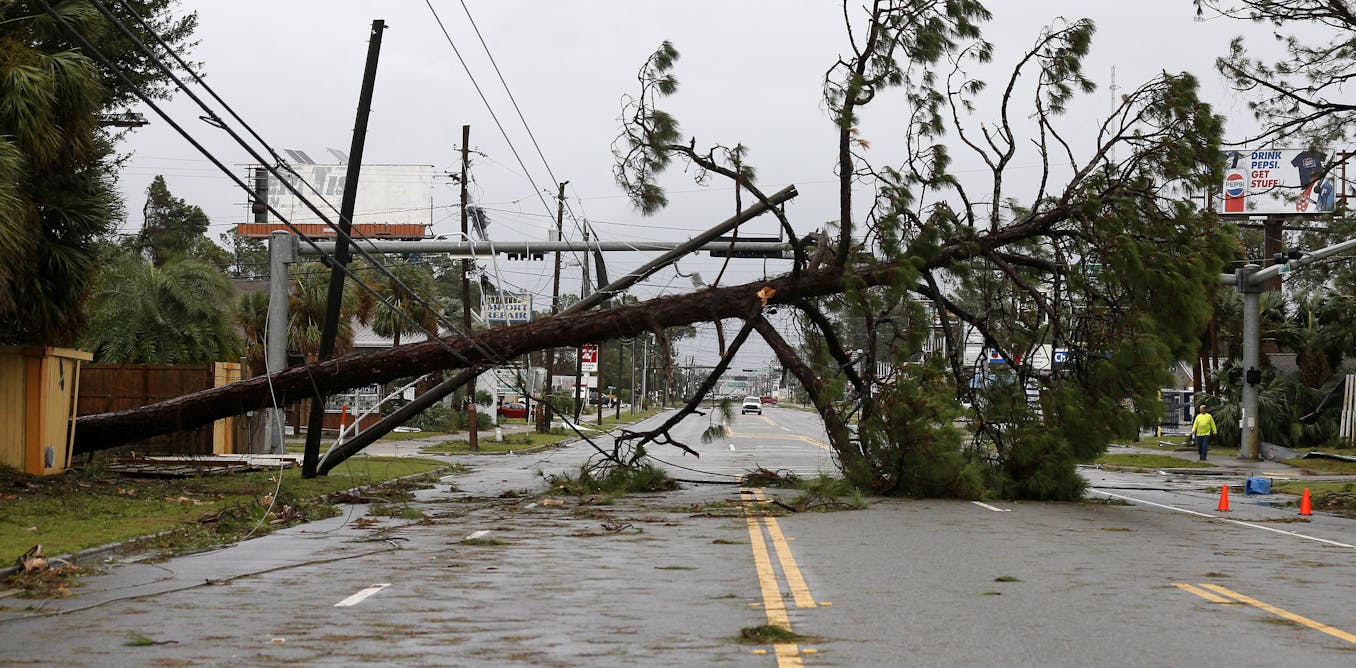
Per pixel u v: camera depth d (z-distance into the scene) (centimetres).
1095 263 2312
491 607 972
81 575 1172
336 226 2155
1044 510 2019
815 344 2427
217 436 3073
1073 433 2247
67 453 2294
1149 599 1017
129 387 3134
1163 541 1520
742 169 2298
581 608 965
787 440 5719
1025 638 830
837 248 2366
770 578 1146
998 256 2355
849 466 2284
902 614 934
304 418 5575
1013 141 2355
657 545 1450
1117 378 2209
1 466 2112
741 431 6950
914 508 2023
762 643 812
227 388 2369
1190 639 828
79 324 2166
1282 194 2631
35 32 1997
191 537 1506
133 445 3000
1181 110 2236
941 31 2231
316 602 998
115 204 2172
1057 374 2309
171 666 735
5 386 2148
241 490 2116
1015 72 2322
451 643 812
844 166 2286
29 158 1902
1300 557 1354
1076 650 787
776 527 1675
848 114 2244
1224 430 4734
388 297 5416
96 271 2131
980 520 1800
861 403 2339
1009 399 2327
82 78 1962
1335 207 2716
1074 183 2323
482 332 2395
